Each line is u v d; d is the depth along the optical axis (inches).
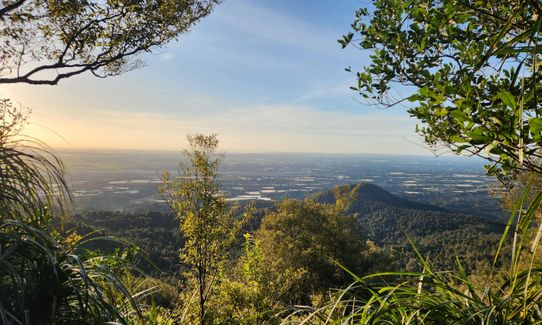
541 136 51.2
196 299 286.4
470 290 55.4
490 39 80.9
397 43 96.9
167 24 228.4
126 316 79.3
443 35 92.5
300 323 58.6
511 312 52.7
